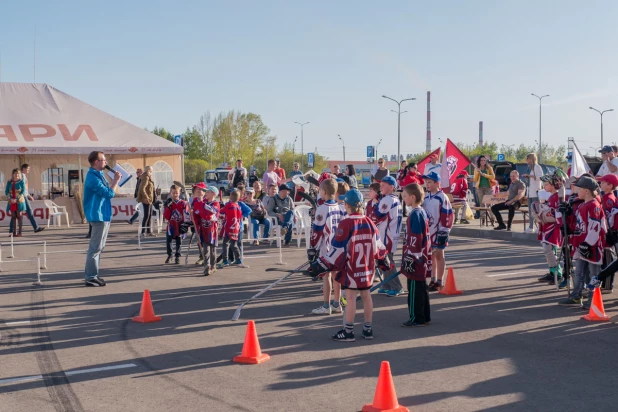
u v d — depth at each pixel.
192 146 96.12
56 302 9.33
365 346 6.83
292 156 93.75
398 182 22.08
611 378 5.70
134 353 6.62
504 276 11.35
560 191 9.93
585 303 8.73
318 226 8.20
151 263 13.41
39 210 23.06
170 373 5.92
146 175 18.77
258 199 17.58
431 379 5.68
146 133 24.97
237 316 8.10
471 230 18.75
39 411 4.97
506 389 5.40
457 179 18.56
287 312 8.62
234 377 5.77
